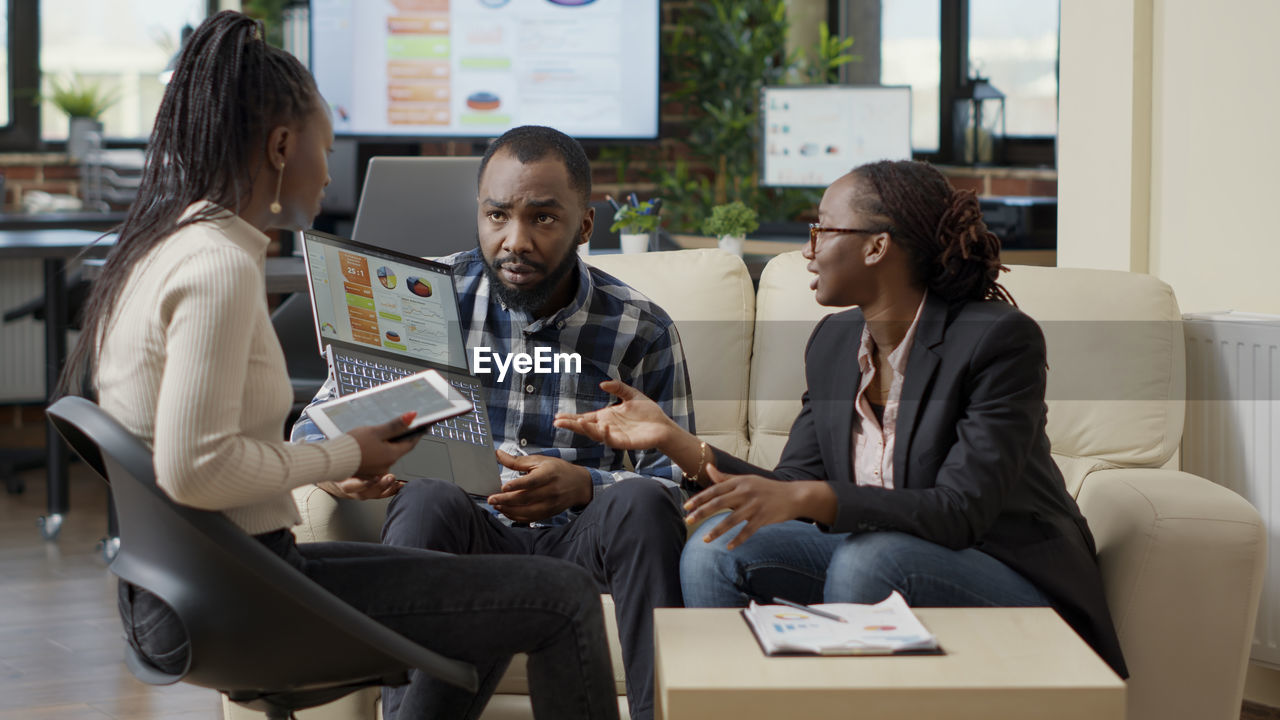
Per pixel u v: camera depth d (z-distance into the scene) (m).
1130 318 2.11
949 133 4.90
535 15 4.75
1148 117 2.75
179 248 1.32
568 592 1.48
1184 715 1.80
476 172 3.27
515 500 1.83
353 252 1.90
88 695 2.54
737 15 5.15
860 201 1.73
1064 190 2.93
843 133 4.38
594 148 5.05
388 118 4.73
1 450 4.61
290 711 1.52
